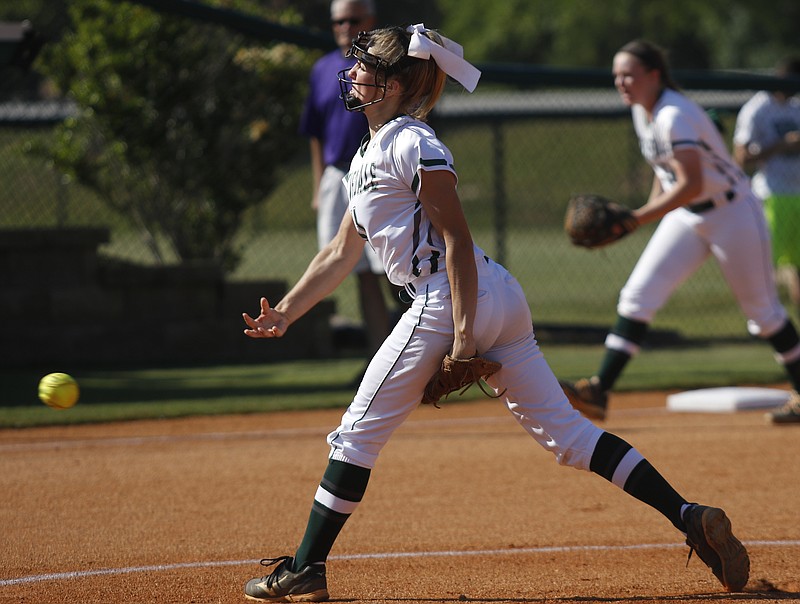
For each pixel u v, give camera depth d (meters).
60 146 37.88
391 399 13.15
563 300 51.69
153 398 29.78
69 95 38.00
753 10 143.50
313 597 13.46
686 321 46.28
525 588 14.31
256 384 32.12
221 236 40.19
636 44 24.09
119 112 36.38
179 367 35.84
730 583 13.33
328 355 38.59
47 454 23.30
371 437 13.28
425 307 12.87
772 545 16.33
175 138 38.06
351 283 58.84
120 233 57.78
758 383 31.89
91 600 13.85
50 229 35.53
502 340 13.34
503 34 153.12
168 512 18.59
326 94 29.64
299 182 74.75
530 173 99.06
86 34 36.34
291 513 18.52
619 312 25.11
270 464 22.28
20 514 18.45
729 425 26.08
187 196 39.03
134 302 36.69
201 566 15.45
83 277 36.12
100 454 23.31
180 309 37.22
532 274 62.19
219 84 38.28
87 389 31.23
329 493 13.34
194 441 24.70
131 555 16.03
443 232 12.59
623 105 65.81
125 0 31.98
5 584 14.57
